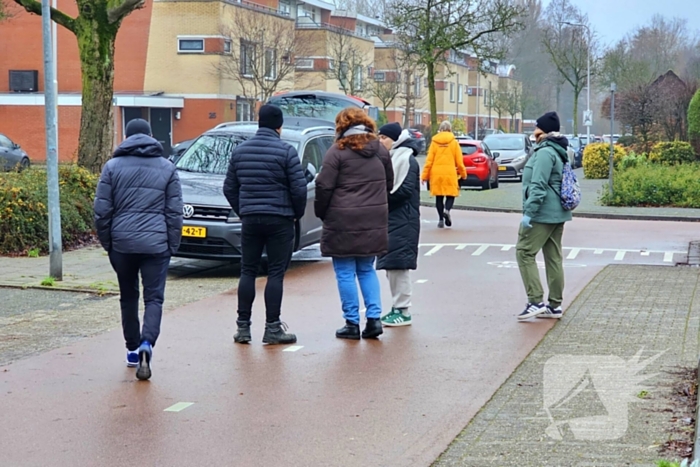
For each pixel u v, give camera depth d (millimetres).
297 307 9977
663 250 14945
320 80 55656
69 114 45438
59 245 11406
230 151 13445
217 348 8062
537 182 8898
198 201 12047
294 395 6621
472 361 7559
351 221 8148
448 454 5379
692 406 6129
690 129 34125
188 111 46688
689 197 23062
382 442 5605
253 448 5520
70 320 9211
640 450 5328
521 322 9078
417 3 35125
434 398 6527
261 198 8008
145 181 7219
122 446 5570
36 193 14242
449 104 80125
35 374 7199
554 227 9141
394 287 8969
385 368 7363
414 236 8906
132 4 17250
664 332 8469
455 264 13078
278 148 8039
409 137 8969
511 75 90688
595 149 34719
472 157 29688
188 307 9906
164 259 7297
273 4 58781
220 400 6508
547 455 5297
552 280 9234
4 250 13844
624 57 56969
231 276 12273
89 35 17391
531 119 92750
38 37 47312
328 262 13664
